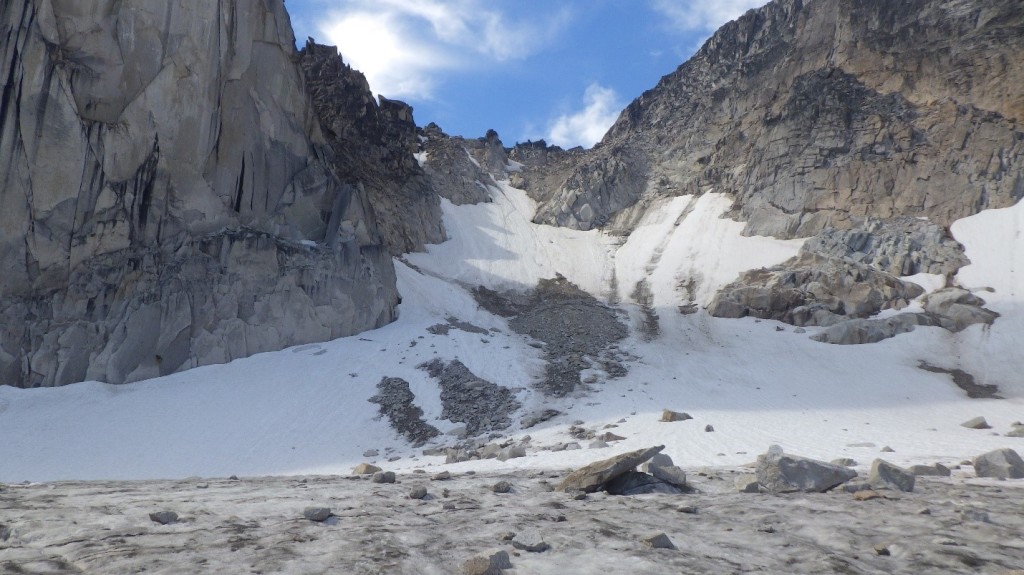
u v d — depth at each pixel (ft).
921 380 148.66
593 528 36.42
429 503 46.60
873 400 133.18
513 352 168.04
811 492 49.67
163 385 137.39
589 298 228.22
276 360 151.94
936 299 184.65
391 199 259.60
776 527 36.78
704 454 81.41
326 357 154.51
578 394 139.54
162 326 146.72
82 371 138.10
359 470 77.05
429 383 142.61
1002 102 231.30
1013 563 28.76
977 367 154.81
